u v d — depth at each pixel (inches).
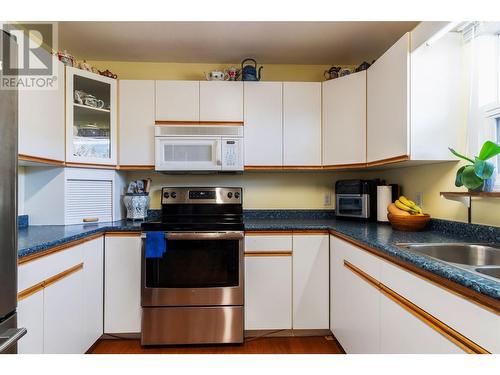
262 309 73.9
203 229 71.0
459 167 58.6
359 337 56.2
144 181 91.9
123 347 70.8
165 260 71.2
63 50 85.0
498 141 54.9
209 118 83.3
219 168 82.5
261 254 74.0
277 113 84.7
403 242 50.0
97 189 82.2
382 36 78.1
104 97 81.9
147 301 70.2
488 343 27.5
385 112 65.9
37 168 75.4
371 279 51.4
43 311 50.0
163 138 81.7
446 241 51.4
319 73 96.0
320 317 74.4
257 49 85.7
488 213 52.8
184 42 81.4
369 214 83.7
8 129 35.9
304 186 97.2
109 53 88.0
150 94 83.0
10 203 36.3
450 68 58.0
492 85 56.1
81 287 62.4
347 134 79.1
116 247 72.5
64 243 55.9
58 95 70.5
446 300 32.9
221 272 71.8
